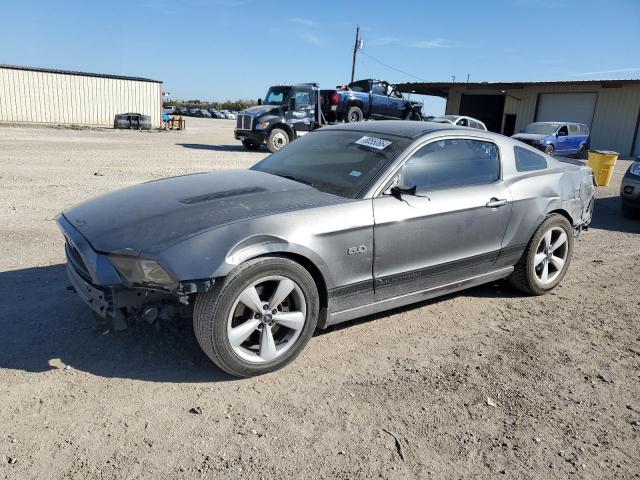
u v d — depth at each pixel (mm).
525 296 5129
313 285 3443
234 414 2977
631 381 3594
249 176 4180
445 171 4277
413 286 4086
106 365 3395
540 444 2873
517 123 32688
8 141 18438
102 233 3262
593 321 4578
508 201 4547
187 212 3350
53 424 2791
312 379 3395
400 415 3062
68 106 32531
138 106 34969
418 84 35375
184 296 2965
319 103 20781
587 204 5500
